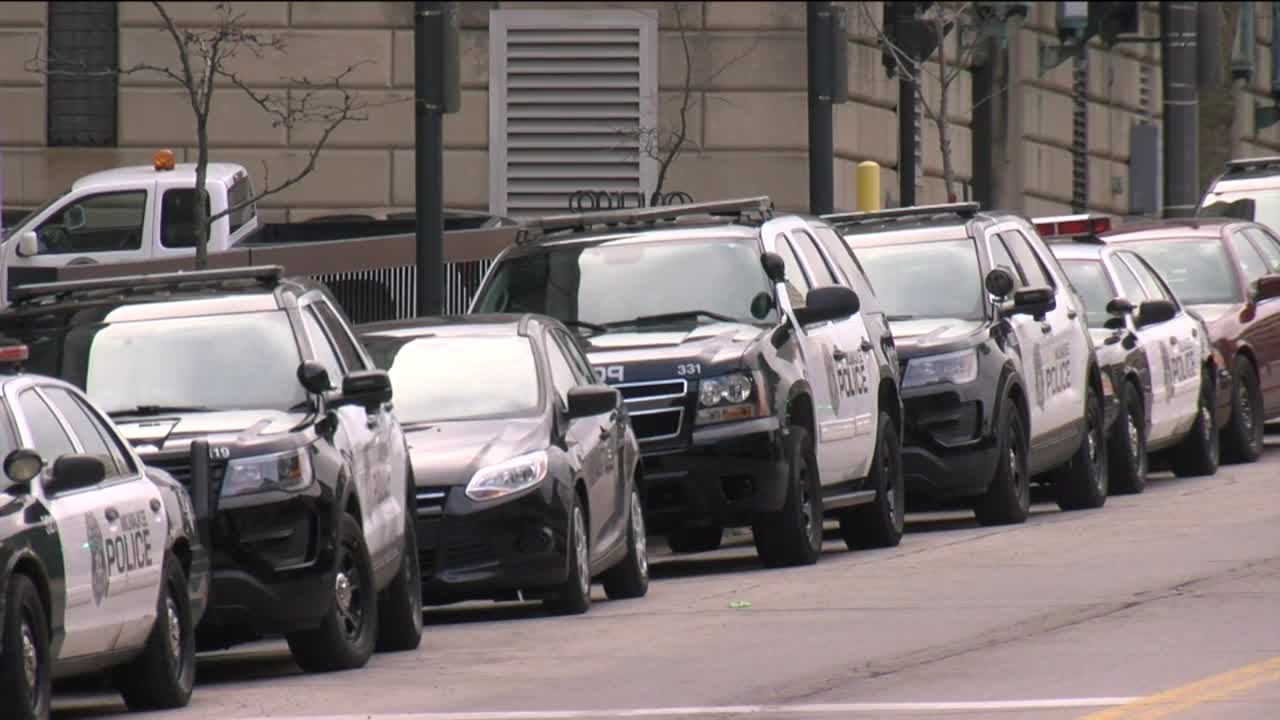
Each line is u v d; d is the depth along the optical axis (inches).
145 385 1879.9
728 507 2358.5
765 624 1940.2
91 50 4379.9
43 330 1925.4
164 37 4370.1
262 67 4367.6
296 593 1754.4
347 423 1878.7
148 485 1662.2
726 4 4421.8
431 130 2561.5
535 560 2071.9
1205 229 3639.3
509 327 2245.3
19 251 3612.2
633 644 1867.6
